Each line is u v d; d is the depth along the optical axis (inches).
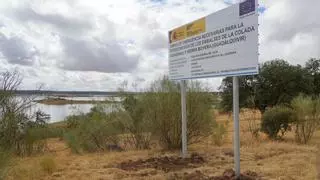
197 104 553.6
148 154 514.9
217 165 418.0
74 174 392.2
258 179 339.0
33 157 526.9
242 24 346.6
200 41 423.2
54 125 852.6
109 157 503.5
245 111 1407.5
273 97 1551.4
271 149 506.6
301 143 593.6
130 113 616.1
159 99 553.3
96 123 631.2
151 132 575.8
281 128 655.1
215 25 391.2
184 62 465.7
